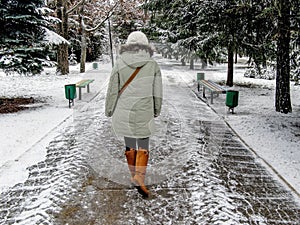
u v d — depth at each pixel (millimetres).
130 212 3217
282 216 3154
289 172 4164
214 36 9750
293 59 7875
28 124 6426
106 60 26031
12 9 7977
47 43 8469
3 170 4172
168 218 3117
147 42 3492
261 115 7387
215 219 3092
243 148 5148
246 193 3617
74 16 20328
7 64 7887
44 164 4383
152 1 11297
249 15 6379
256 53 8977
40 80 14719
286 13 5910
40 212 3199
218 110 7516
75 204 3357
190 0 8031
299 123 6676
